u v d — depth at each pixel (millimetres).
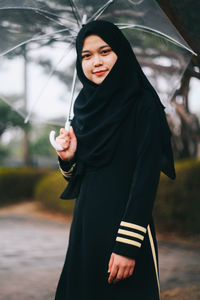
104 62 1724
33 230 8500
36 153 31797
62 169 1919
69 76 2605
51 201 11828
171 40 2307
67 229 8758
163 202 7664
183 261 5203
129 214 1543
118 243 1540
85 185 1747
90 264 1641
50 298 3566
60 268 4828
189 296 3369
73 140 1841
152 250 1668
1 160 36594
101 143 1669
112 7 2291
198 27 2521
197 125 6887
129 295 1605
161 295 3461
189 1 2443
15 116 14289
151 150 1608
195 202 7312
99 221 1652
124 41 1752
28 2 2377
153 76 2455
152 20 2221
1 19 2463
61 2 2367
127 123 1678
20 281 4176
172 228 7648
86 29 1740
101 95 1688
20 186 15438
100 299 1620
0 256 5562
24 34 2500
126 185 1657
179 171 7508
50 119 2654
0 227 8969
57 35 2506
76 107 1853
